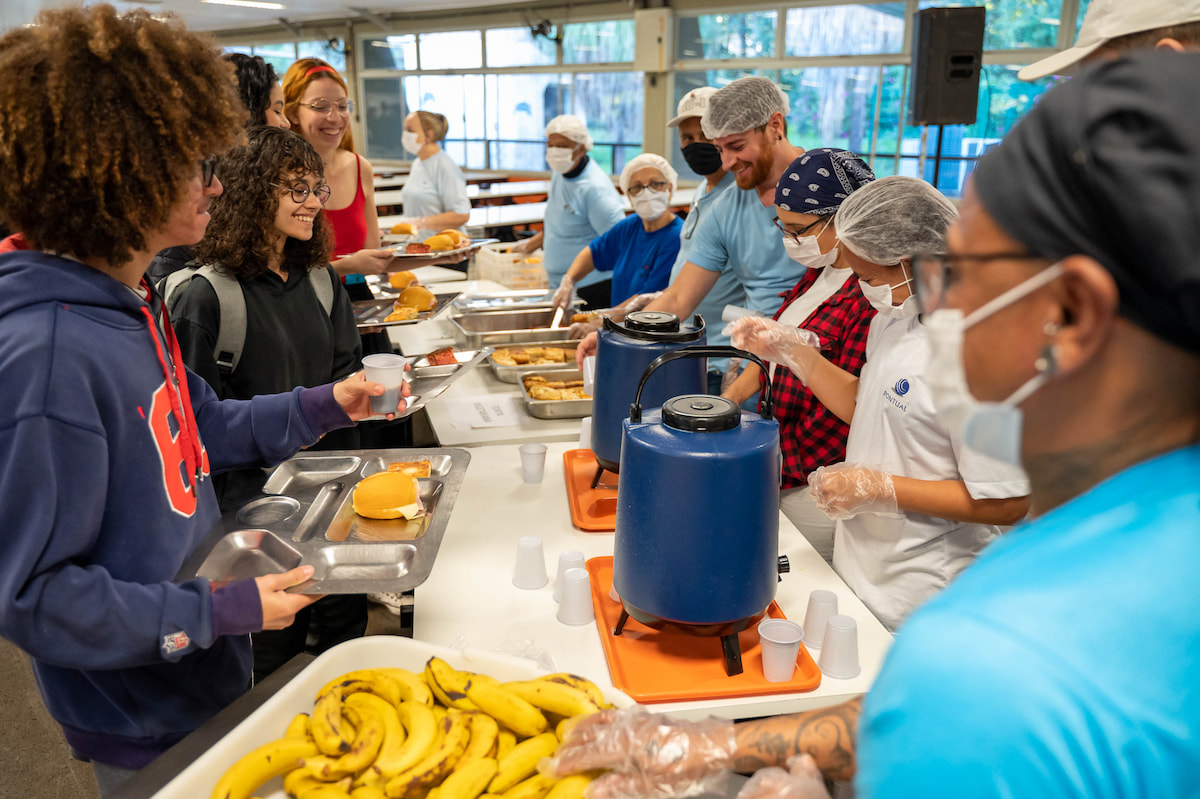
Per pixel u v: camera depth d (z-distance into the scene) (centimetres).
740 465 115
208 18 1477
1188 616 42
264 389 188
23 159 90
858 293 191
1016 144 45
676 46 1052
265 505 149
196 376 144
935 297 50
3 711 250
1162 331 42
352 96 1445
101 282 98
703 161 293
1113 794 41
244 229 180
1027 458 50
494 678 110
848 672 129
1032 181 43
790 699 123
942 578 150
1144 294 41
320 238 201
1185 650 41
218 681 119
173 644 96
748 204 257
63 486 91
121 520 101
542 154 1255
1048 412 47
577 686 104
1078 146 41
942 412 49
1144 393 44
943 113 339
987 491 134
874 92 910
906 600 153
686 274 272
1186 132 39
